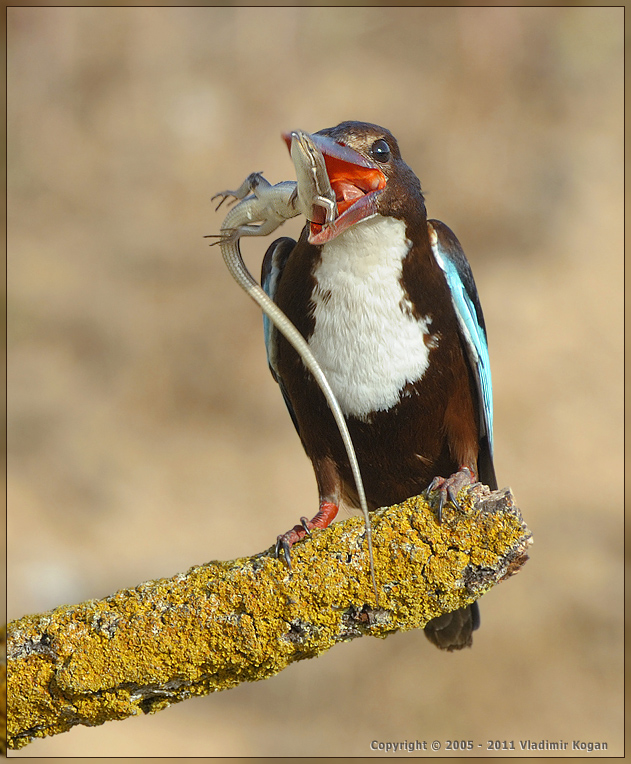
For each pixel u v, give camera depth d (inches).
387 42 842.2
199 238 717.9
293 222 669.3
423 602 177.3
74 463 563.8
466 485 183.8
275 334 246.7
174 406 609.3
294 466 561.9
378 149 222.8
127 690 175.0
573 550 478.6
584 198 721.0
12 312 652.7
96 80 842.2
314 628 177.2
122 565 495.2
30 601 465.7
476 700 415.5
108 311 663.1
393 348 230.5
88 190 764.0
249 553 503.8
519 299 645.9
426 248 232.2
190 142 796.6
